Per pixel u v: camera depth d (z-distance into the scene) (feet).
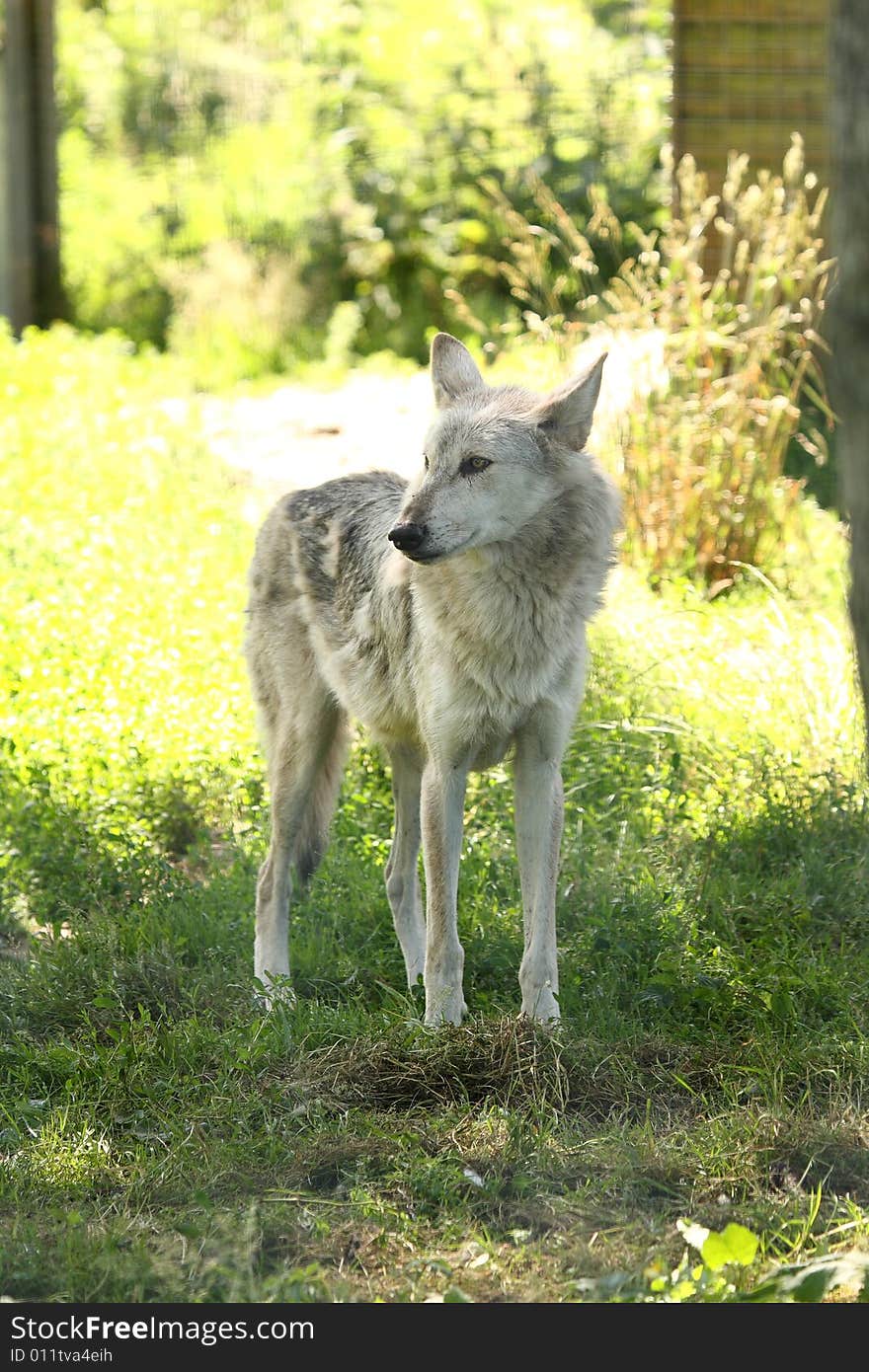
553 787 28.58
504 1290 20.44
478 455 26.35
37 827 35.68
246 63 102.89
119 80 103.76
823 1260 19.21
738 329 54.75
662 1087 25.80
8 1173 23.31
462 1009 28.14
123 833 35.70
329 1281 20.76
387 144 94.89
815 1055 25.77
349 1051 26.81
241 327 87.92
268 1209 22.44
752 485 51.49
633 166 91.45
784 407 50.75
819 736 39.04
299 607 32.78
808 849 33.99
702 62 63.98
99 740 39.47
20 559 51.06
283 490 60.49
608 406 53.31
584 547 27.35
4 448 61.57
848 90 15.79
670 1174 23.00
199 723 40.88
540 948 28.12
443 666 27.68
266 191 96.94
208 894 33.73
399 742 31.37
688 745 38.96
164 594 48.26
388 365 83.51
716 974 28.99
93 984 29.50
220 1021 28.73
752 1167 22.93
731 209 62.18
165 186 99.55
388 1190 22.88
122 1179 23.40
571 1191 22.74
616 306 54.08
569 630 27.63
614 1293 19.57
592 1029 27.22
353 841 36.42
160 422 66.90
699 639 45.21
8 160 89.15
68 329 85.81
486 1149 23.71
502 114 94.02
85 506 56.08
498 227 90.89
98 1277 20.71
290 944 31.96
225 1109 24.88
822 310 51.93
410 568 28.66
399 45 100.17
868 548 16.88
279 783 32.60
